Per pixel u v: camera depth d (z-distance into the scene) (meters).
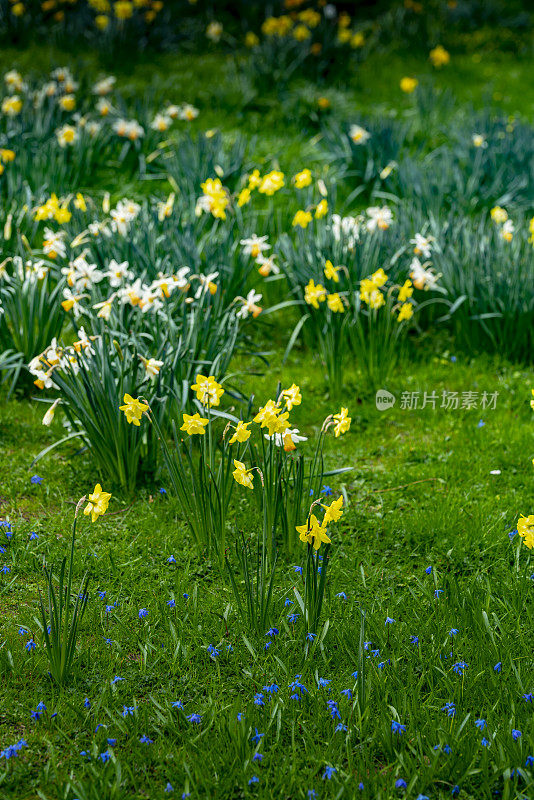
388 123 10.53
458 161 10.23
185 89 12.63
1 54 13.66
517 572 4.58
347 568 4.70
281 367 7.12
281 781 3.29
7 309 6.43
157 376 5.21
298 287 7.18
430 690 3.79
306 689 3.70
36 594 4.43
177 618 4.18
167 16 15.20
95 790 3.19
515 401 6.62
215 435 5.60
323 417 6.44
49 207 6.61
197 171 9.11
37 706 3.61
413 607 4.32
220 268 6.91
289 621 4.18
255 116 11.99
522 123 11.77
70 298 5.60
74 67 13.07
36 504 5.26
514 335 7.22
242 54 14.38
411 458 5.92
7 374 6.20
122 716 3.57
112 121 10.48
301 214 6.61
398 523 5.10
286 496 4.66
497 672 3.85
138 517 5.16
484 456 5.89
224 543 4.68
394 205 9.52
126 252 6.85
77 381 5.28
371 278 6.25
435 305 7.67
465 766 3.36
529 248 7.40
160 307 5.82
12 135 9.59
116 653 3.99
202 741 3.49
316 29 14.26
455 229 7.82
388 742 3.45
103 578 4.56
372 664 3.81
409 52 15.51
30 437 6.02
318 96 12.41
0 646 3.94
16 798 3.28
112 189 9.72
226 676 3.91
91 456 5.77
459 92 13.75
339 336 6.62
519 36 16.81
